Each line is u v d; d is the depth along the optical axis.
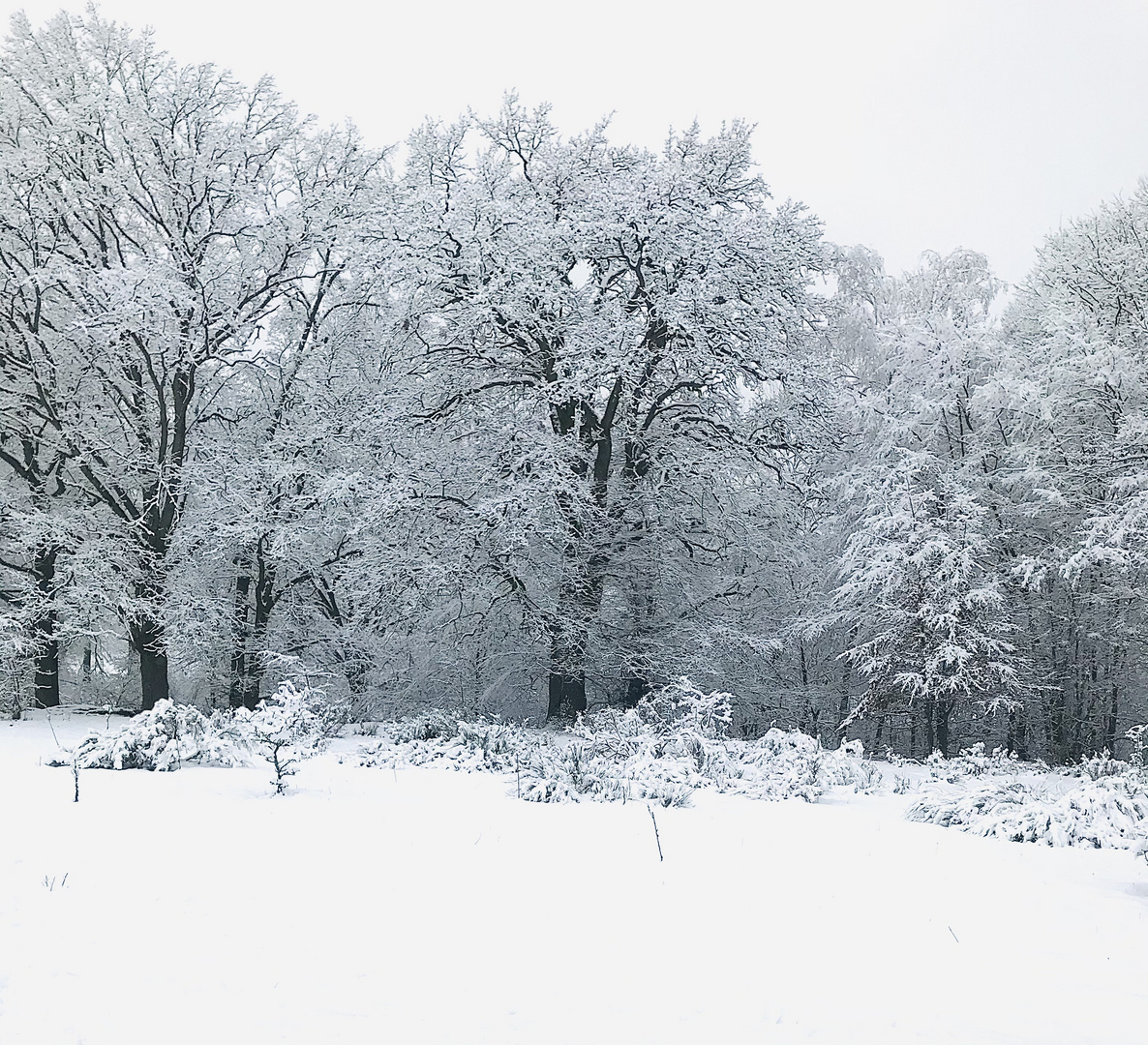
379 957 4.90
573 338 19.08
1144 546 18.91
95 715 20.73
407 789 10.67
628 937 5.42
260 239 21.78
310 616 23.44
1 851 6.51
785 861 7.59
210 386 23.53
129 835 7.23
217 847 7.06
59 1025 3.89
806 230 22.22
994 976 5.07
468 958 4.94
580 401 20.14
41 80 20.62
